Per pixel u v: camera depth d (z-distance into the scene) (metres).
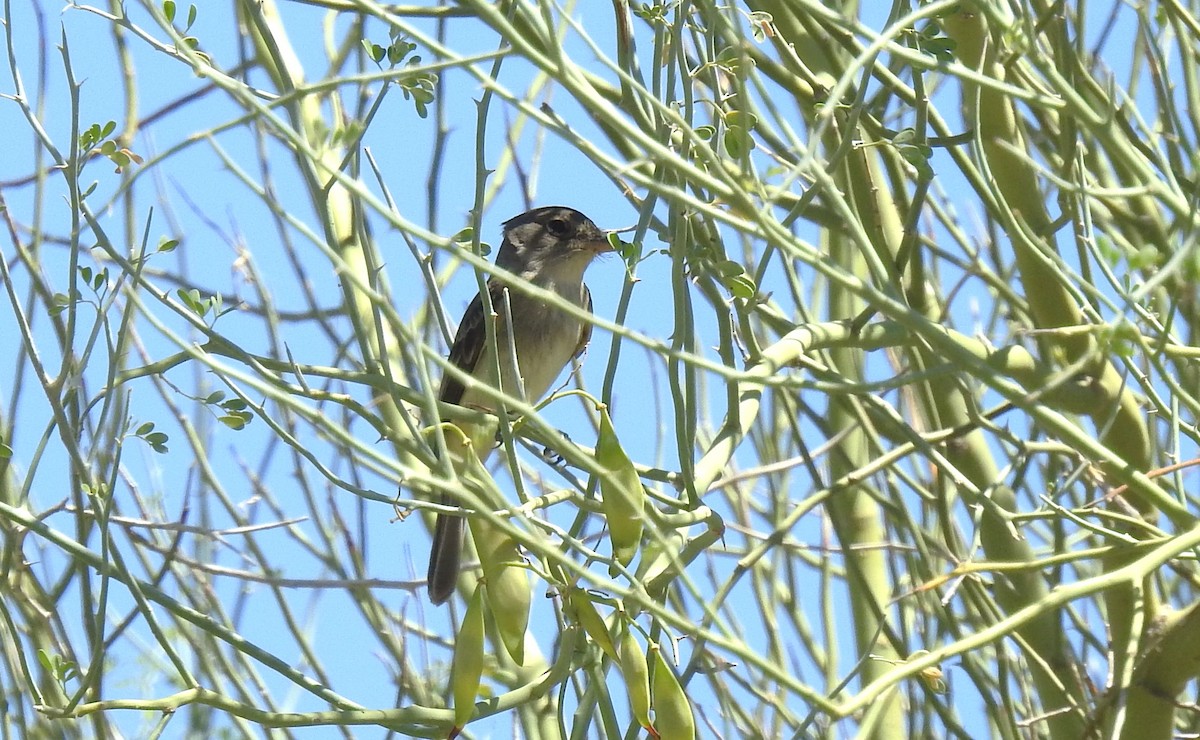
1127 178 9.55
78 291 7.98
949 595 8.14
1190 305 9.48
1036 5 9.29
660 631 8.08
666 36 8.78
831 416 11.70
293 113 8.07
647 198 7.95
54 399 7.81
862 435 11.70
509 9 8.87
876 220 9.29
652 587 8.00
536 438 9.50
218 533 9.08
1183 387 9.52
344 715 7.73
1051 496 9.04
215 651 9.81
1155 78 9.89
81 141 7.96
